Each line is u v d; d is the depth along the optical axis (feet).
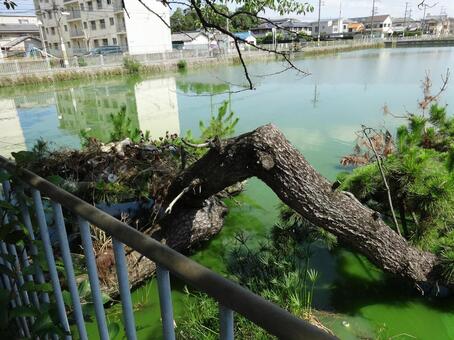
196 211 9.73
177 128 27.58
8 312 4.16
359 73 56.24
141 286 8.64
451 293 8.44
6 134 26.84
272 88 43.37
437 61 76.54
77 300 3.63
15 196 4.22
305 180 7.59
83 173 10.55
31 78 60.59
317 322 7.39
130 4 94.02
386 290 8.62
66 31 122.93
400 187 9.18
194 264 1.97
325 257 9.85
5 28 141.38
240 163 7.90
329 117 27.45
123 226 2.45
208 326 7.04
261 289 7.92
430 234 8.57
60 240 3.38
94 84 61.36
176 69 81.92
